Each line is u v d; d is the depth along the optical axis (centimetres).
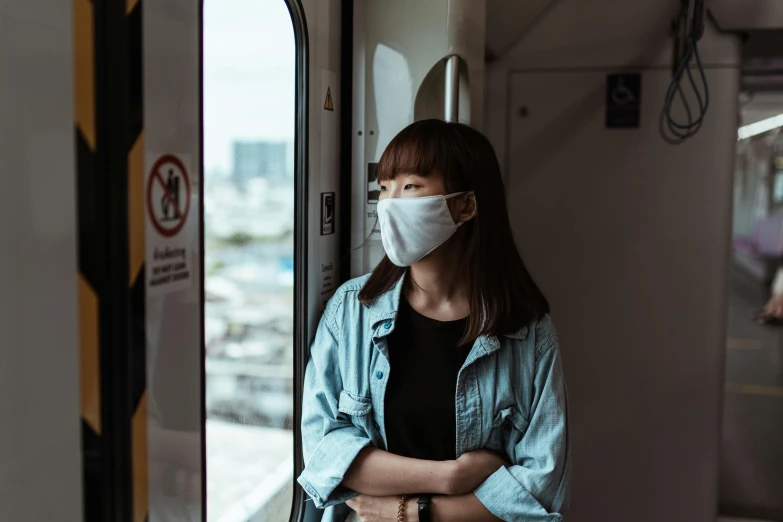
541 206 310
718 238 294
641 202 300
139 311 118
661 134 294
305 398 187
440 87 214
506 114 308
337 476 173
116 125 110
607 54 296
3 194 108
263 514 191
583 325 311
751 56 318
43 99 108
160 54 123
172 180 129
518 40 302
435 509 172
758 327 1112
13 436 112
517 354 179
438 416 175
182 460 137
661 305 302
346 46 213
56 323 110
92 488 113
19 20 107
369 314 180
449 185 170
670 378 304
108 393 112
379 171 176
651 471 309
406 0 208
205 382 145
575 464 316
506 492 171
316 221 201
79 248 109
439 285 179
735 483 456
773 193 1392
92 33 106
